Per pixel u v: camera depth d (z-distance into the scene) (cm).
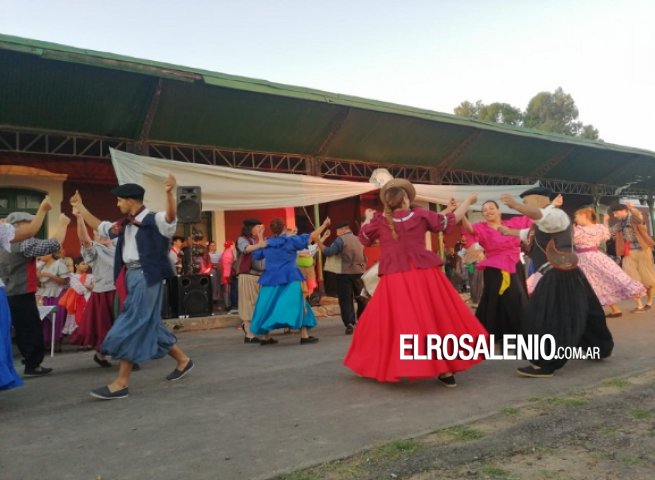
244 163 1207
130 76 875
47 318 689
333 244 743
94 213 1177
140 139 998
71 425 326
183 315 895
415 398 358
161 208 935
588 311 445
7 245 399
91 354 657
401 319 370
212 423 316
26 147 927
